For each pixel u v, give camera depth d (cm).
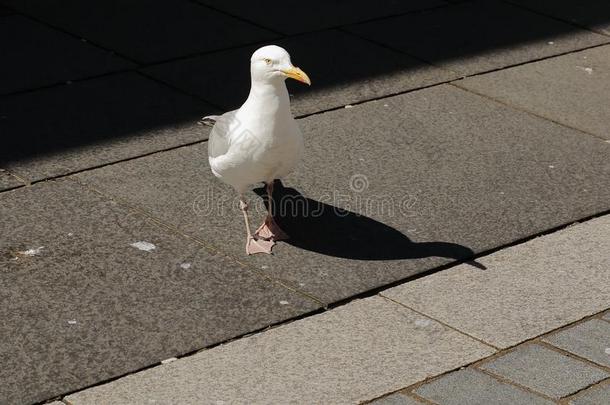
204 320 601
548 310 621
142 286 632
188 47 1002
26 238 678
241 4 1119
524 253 683
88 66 953
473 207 738
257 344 582
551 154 823
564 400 540
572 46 1044
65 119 852
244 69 959
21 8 1088
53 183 750
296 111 880
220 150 661
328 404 532
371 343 585
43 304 611
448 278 653
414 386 549
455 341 589
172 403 529
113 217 708
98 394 534
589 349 584
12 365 555
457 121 875
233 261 663
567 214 733
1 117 849
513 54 1017
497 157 814
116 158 791
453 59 998
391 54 1003
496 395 542
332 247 684
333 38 1034
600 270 665
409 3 1138
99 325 593
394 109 892
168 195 741
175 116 865
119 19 1066
